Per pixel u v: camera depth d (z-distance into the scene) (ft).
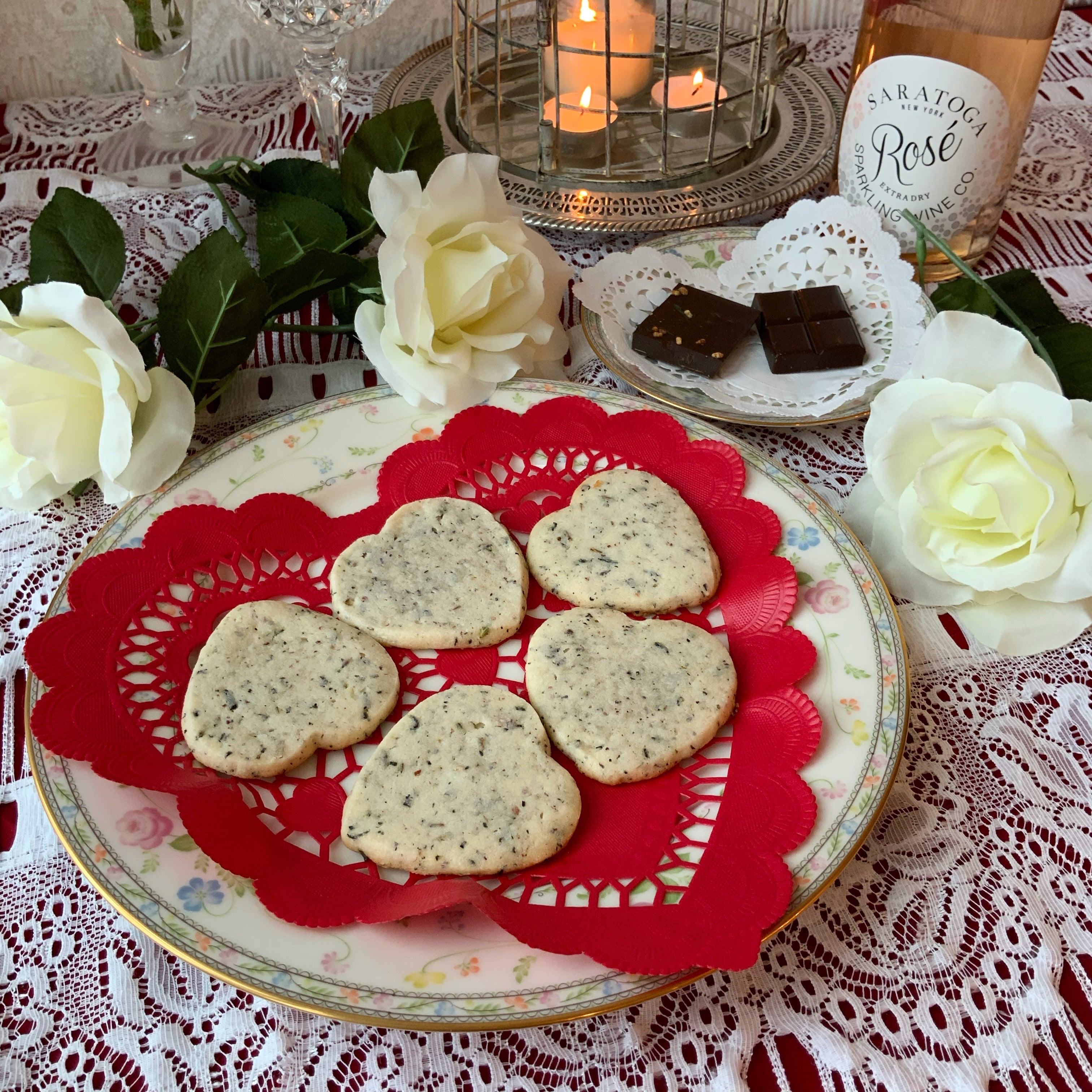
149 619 1.32
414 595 1.34
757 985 1.10
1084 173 1.99
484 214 1.52
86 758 1.16
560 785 1.17
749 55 2.14
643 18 1.92
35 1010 1.08
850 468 1.55
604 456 1.50
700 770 1.22
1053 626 1.32
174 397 1.43
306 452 1.49
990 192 1.69
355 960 1.06
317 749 1.22
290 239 1.68
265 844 1.13
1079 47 2.31
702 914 1.07
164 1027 1.07
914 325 1.61
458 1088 1.04
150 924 1.06
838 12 2.39
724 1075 1.04
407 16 2.30
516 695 1.26
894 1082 1.04
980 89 1.57
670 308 1.63
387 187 1.47
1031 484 1.25
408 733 1.21
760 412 1.52
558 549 1.39
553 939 1.05
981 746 1.26
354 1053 1.06
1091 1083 1.04
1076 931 1.13
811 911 1.14
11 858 1.17
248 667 1.27
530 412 1.52
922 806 1.21
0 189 1.95
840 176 1.77
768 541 1.38
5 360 1.33
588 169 1.86
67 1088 1.04
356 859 1.15
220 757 1.19
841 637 1.30
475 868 1.12
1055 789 1.23
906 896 1.15
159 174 1.98
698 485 1.46
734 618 1.34
